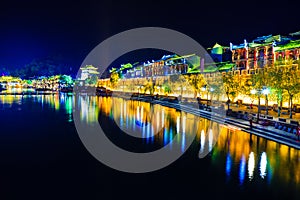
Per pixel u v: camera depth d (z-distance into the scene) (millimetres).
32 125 34906
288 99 39219
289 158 19094
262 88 35938
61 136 28125
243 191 13891
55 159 19906
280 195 13398
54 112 48750
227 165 17922
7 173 16875
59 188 14539
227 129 30703
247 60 59812
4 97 89875
